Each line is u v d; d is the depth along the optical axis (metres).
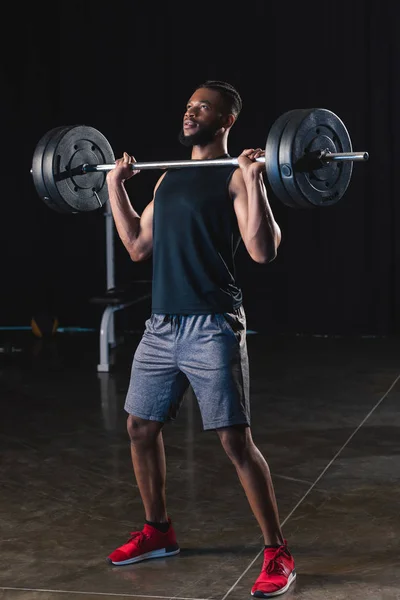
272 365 5.95
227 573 2.68
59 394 5.17
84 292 7.68
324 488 3.45
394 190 6.90
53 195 2.98
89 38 7.39
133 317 7.57
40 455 3.98
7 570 2.73
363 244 6.99
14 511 3.26
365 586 2.57
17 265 7.77
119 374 5.71
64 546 2.92
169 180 2.63
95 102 7.45
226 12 7.07
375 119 6.84
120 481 3.60
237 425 2.53
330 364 5.95
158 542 2.80
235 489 3.48
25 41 7.51
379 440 4.12
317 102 6.95
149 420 2.67
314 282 7.13
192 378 2.56
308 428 4.36
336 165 2.60
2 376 5.71
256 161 2.50
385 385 5.28
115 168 2.77
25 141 7.62
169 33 7.21
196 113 2.63
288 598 2.50
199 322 2.54
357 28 6.81
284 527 3.05
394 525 3.04
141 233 2.80
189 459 3.88
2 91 7.59
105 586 2.61
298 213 7.08
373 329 7.05
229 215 2.56
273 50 7.00
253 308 7.30
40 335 7.21
